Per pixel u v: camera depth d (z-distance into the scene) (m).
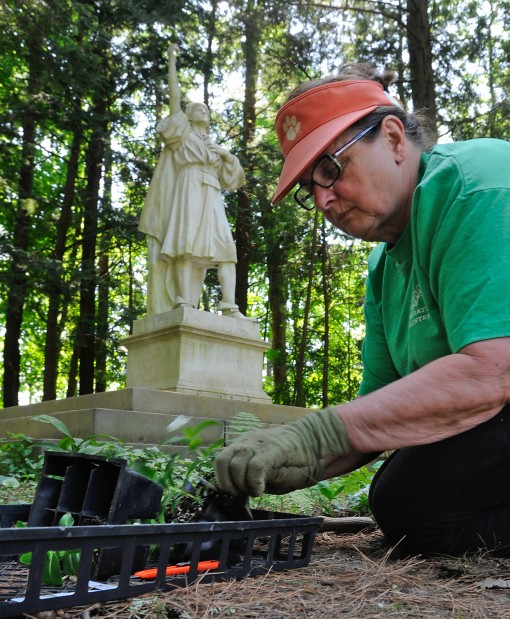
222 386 9.38
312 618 1.52
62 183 22.53
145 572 1.74
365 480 3.82
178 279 9.82
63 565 1.81
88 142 17.91
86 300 19.05
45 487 1.97
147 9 17.06
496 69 16.39
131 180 18.42
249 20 16.33
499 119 14.52
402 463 2.27
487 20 15.60
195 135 10.05
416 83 14.78
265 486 1.96
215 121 20.16
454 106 15.59
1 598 1.54
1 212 20.03
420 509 2.23
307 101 2.30
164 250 9.73
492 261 2.04
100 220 19.11
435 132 2.56
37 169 22.17
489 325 1.98
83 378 19.19
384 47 16.09
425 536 2.26
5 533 1.32
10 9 15.31
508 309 1.99
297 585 1.83
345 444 1.96
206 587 1.72
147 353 9.55
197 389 8.99
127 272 22.62
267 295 26.27
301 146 2.30
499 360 1.96
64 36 16.45
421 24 14.85
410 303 2.49
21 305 17.73
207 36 17.86
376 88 2.38
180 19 16.86
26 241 18.84
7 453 6.18
